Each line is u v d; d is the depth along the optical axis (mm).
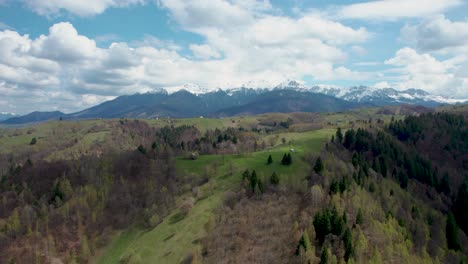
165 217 178625
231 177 198250
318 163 187000
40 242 172125
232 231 145875
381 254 127375
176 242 150625
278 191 170375
